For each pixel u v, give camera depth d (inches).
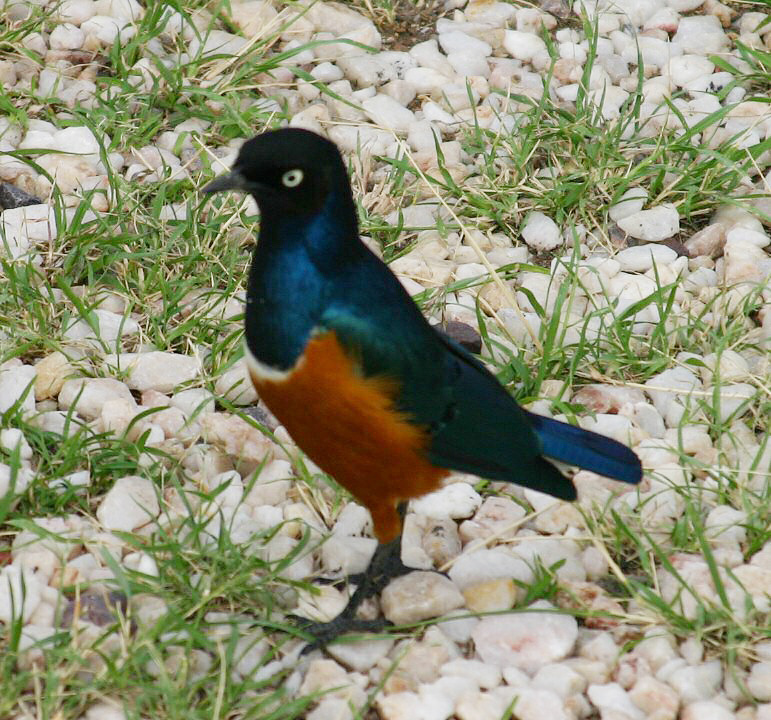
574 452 349.4
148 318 448.1
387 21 605.0
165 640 331.3
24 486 371.9
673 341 450.9
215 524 373.7
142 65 552.7
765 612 353.1
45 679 319.3
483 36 593.9
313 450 333.7
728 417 418.6
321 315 315.6
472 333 446.0
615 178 508.1
